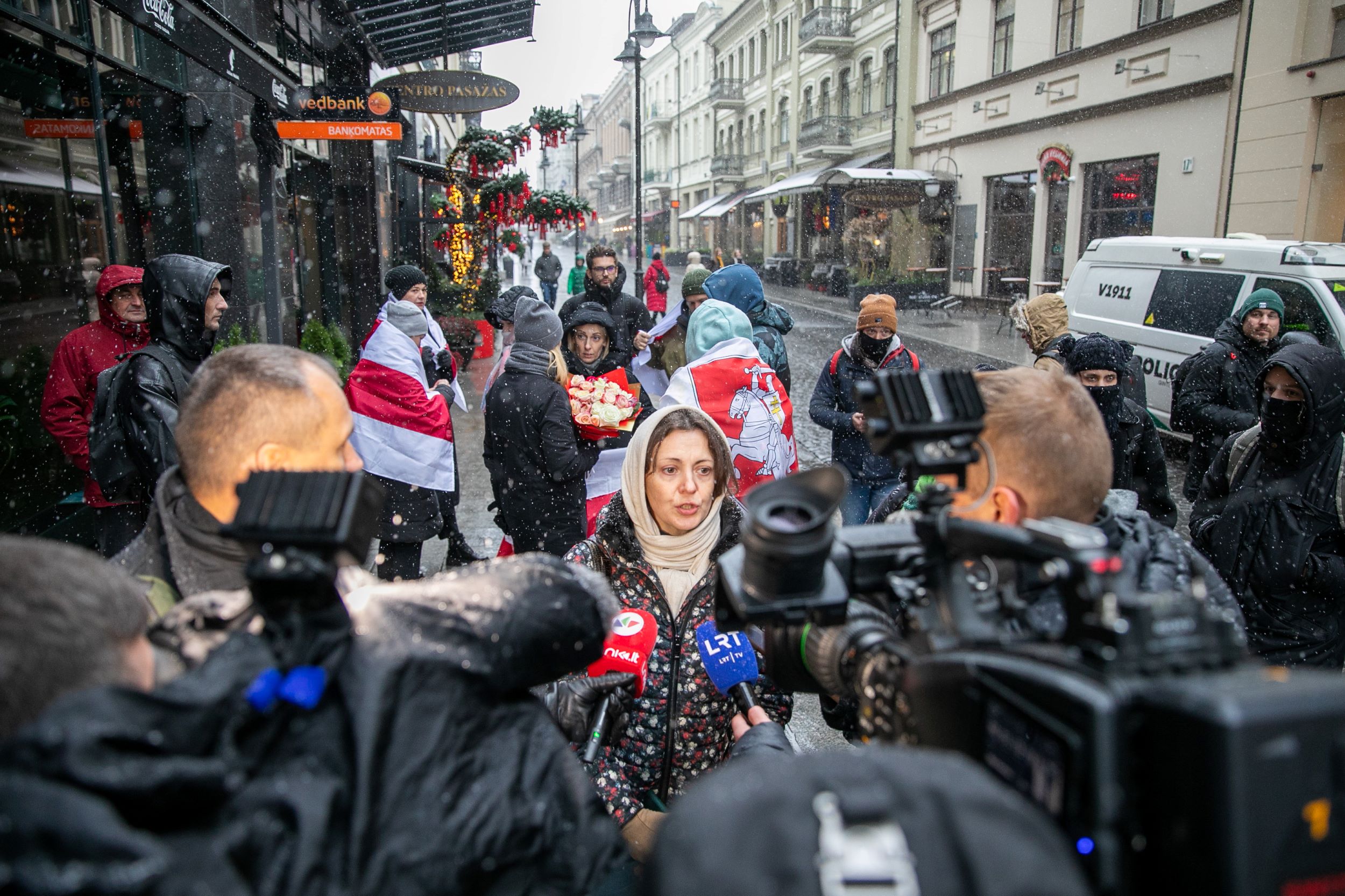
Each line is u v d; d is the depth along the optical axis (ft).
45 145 14.92
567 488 11.54
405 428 12.74
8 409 13.75
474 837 2.60
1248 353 15.52
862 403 2.98
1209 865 1.71
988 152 68.03
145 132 18.97
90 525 15.83
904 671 2.73
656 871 1.64
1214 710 1.72
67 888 1.58
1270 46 41.70
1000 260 68.39
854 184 71.82
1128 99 52.19
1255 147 43.01
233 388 3.45
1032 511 3.55
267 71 19.97
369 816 2.34
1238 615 3.98
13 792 1.67
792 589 2.78
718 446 6.37
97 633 2.30
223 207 20.53
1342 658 7.97
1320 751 1.76
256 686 2.30
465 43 32.65
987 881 1.54
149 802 1.86
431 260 57.67
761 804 1.65
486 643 2.86
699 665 5.96
